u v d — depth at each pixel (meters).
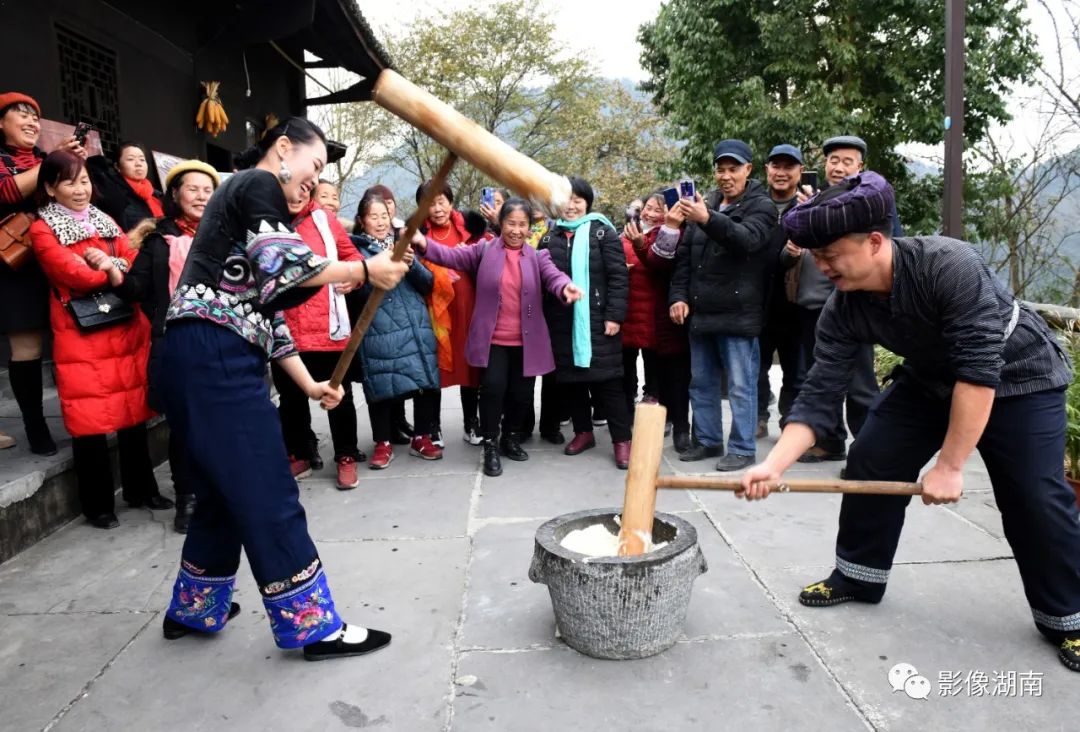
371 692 2.25
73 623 2.72
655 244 4.56
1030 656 2.37
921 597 2.76
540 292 4.46
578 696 2.20
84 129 4.11
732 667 2.34
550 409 5.16
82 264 3.37
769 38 14.70
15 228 3.52
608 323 4.38
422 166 25.48
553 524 2.57
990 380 2.10
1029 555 2.34
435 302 4.82
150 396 3.51
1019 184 11.80
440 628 2.62
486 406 4.43
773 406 6.11
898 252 2.20
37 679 2.36
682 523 2.54
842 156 4.19
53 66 5.25
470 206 25.17
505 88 25.53
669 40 16.12
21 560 3.29
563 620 2.41
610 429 4.55
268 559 2.30
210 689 2.29
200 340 2.21
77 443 3.55
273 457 2.29
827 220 2.11
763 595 2.81
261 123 9.02
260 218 2.16
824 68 15.50
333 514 3.82
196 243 2.25
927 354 2.32
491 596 2.85
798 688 2.22
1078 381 3.72
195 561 2.49
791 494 3.95
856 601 2.73
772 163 4.52
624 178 26.84
